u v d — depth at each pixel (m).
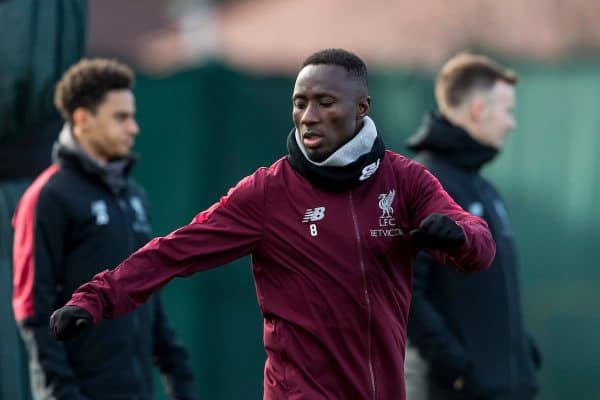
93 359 21.38
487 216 23.58
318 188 15.86
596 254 37.28
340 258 15.79
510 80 24.14
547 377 37.41
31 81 23.75
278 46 53.12
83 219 21.31
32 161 24.00
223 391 35.81
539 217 37.47
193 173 35.97
